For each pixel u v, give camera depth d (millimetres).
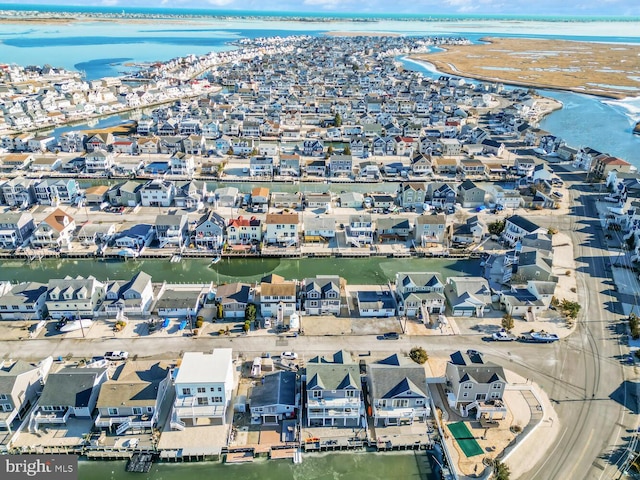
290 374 68438
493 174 159000
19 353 74500
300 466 58969
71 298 82125
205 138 186125
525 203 133000
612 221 122500
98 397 62531
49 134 196875
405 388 62938
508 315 81812
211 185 149125
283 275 99875
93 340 78000
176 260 103750
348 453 60750
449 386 68188
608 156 157250
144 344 77312
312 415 62594
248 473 58094
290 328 81875
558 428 63000
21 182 127438
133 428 61844
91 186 145750
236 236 109938
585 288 94875
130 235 107062
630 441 61250
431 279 87500
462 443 60750
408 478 57844
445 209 129875
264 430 62812
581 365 74375
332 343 78438
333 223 114000
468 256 107250
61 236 106750
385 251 108250
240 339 79062
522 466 57625
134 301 83812
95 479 57094
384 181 153375
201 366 64938
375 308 85000
